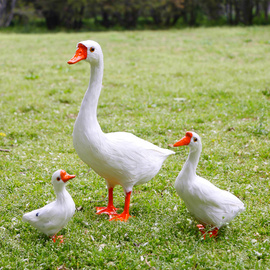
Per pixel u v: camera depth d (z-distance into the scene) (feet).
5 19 101.09
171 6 96.27
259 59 46.50
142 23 107.34
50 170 18.02
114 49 57.52
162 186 16.61
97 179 17.30
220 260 11.25
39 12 100.73
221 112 25.90
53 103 29.22
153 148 14.62
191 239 12.25
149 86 34.09
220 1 101.19
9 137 22.40
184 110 27.20
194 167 12.64
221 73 38.96
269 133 21.85
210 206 12.44
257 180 16.93
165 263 11.12
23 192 15.75
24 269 10.94
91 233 12.77
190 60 47.29
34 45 62.13
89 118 13.25
